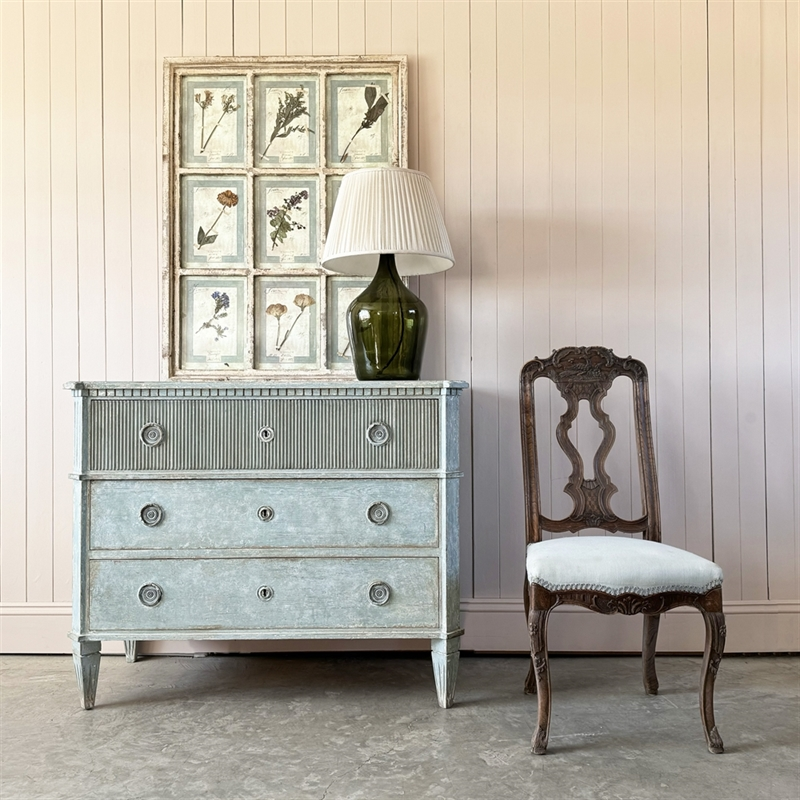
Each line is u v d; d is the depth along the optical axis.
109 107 2.54
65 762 1.74
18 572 2.53
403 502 2.03
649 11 2.54
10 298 2.54
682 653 2.50
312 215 2.53
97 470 2.02
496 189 2.54
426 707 2.06
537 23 2.54
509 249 2.54
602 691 2.18
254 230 2.52
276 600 2.01
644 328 2.54
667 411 2.54
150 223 2.54
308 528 2.02
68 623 2.51
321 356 2.51
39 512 2.53
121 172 2.54
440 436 2.03
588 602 1.79
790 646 2.52
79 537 2.01
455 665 2.05
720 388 2.54
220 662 2.45
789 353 2.55
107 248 2.54
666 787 1.62
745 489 2.54
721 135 2.54
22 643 2.51
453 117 2.54
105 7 2.54
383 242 2.04
